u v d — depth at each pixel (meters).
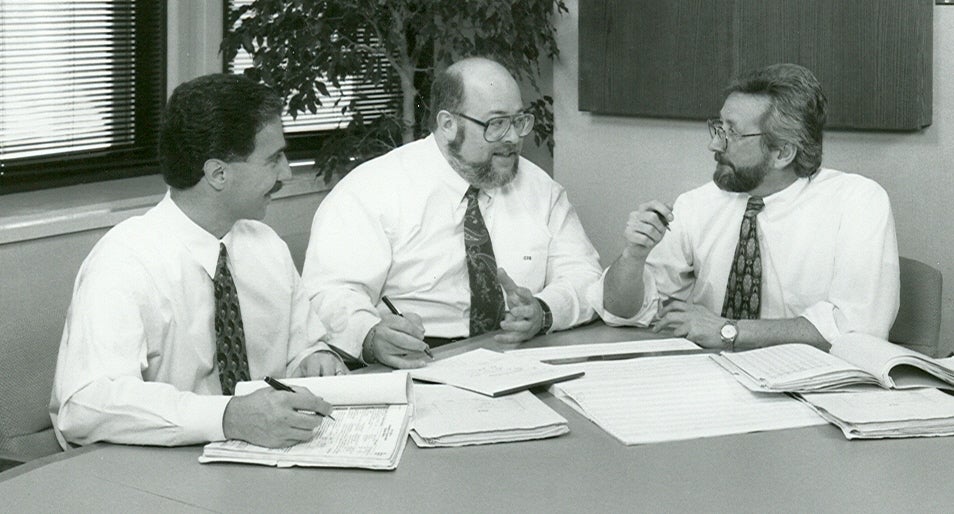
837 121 3.35
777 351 2.22
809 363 2.09
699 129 3.70
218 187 2.12
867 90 3.28
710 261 2.86
